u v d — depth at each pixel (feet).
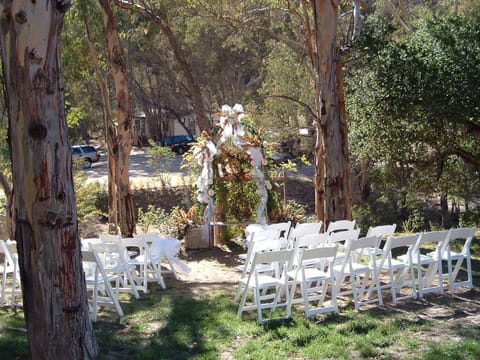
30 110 15.98
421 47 42.34
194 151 40.81
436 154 46.65
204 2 54.54
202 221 41.32
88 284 23.29
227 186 41.60
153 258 29.17
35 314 16.65
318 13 36.78
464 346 18.98
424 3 77.10
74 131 131.85
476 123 43.47
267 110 83.35
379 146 46.03
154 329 21.66
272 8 52.80
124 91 42.27
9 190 41.78
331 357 18.44
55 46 16.24
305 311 22.25
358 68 43.86
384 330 20.76
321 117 37.60
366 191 75.36
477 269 32.94
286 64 75.87
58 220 16.48
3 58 16.16
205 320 22.36
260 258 21.71
